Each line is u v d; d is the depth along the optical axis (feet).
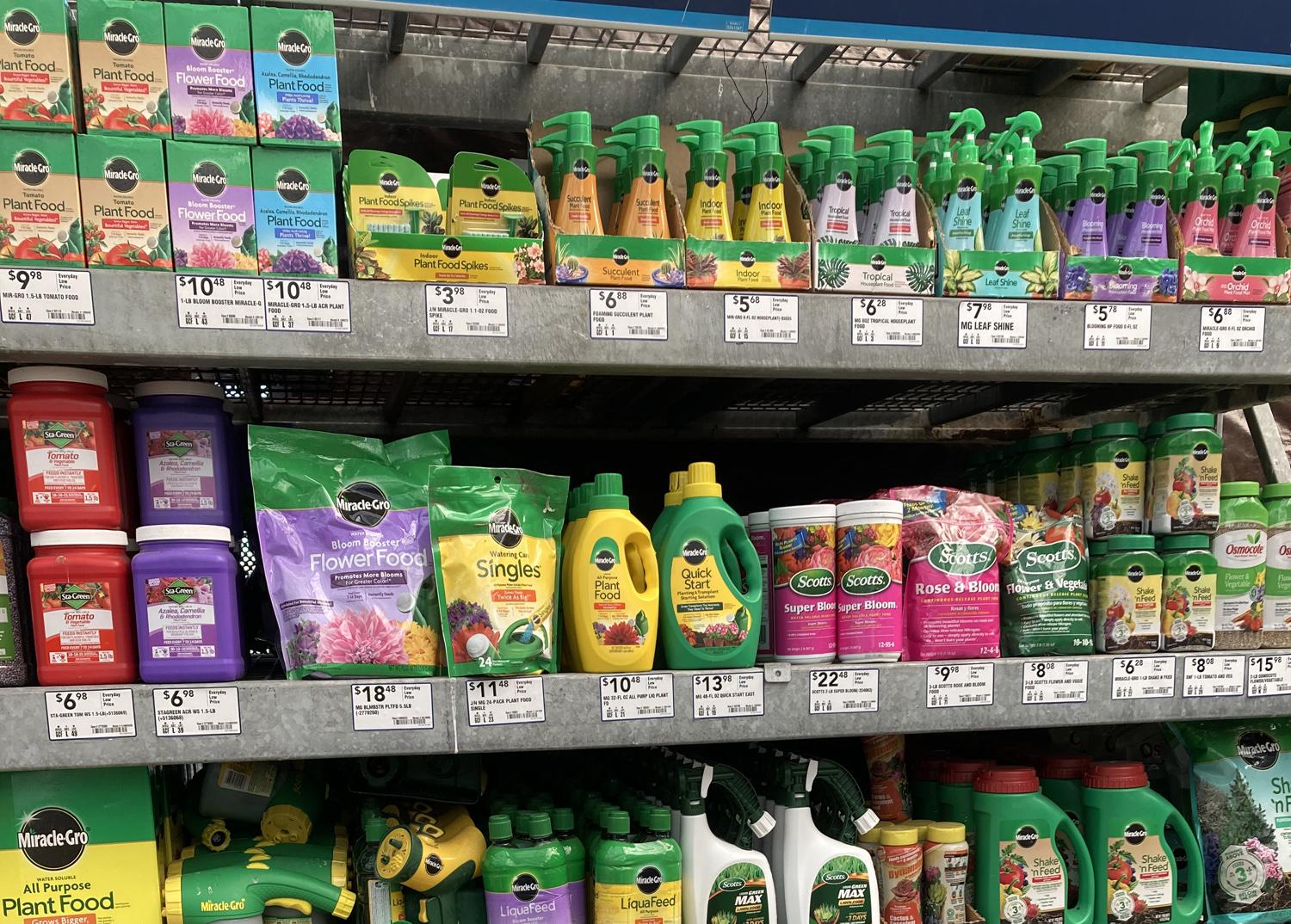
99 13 3.21
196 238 3.29
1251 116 5.22
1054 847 4.26
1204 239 4.29
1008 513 4.38
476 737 3.43
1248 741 4.66
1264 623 4.41
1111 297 4.03
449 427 5.59
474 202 3.72
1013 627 4.26
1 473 4.75
